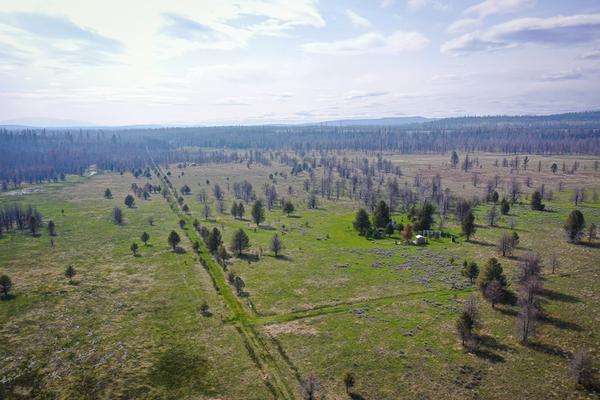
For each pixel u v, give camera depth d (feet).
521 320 173.99
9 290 241.14
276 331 193.57
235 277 262.88
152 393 144.15
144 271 289.12
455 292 238.07
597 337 169.37
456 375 150.71
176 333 192.24
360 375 153.69
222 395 143.95
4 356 166.81
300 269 290.15
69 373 155.63
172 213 544.62
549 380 144.05
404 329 191.31
